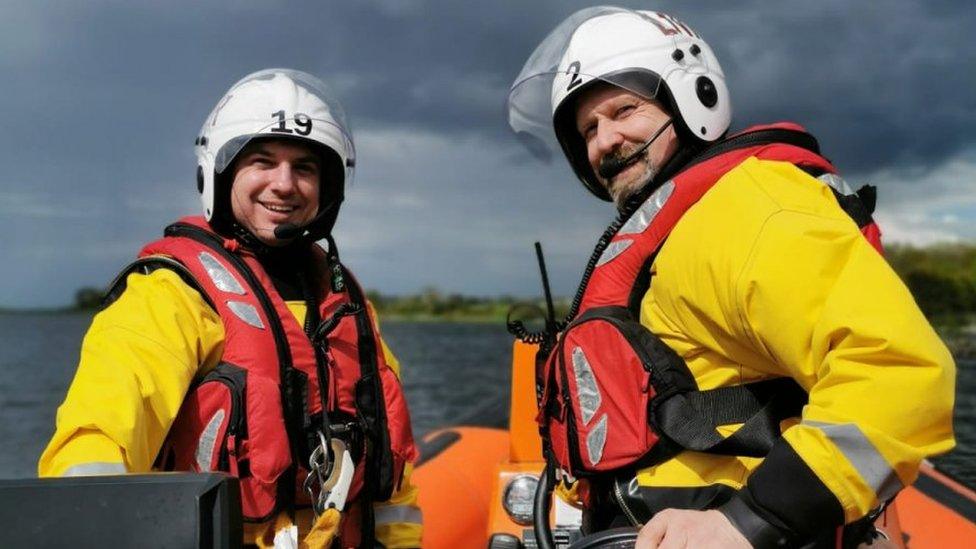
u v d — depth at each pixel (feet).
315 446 6.56
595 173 6.46
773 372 5.05
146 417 5.59
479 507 11.27
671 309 5.24
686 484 5.09
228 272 6.60
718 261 4.78
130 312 6.01
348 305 6.93
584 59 6.07
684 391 5.19
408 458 7.50
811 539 4.45
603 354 5.42
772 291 4.53
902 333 4.23
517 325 6.59
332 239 7.35
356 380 7.05
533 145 7.07
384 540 7.54
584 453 5.48
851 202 5.13
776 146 5.37
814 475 4.24
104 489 3.79
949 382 4.24
